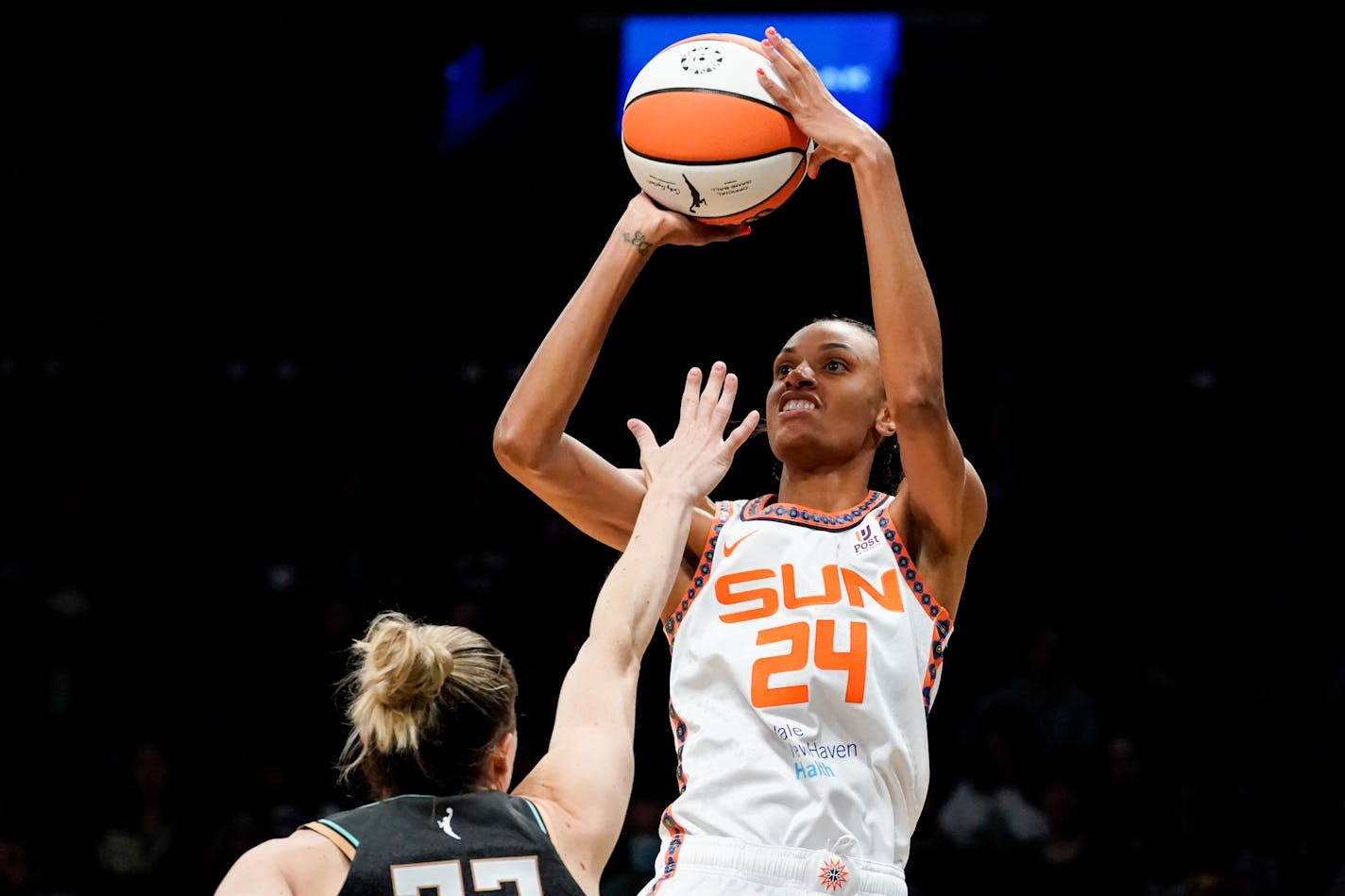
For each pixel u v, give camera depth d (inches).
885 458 268.5
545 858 174.9
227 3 770.8
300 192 793.6
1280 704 624.4
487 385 772.6
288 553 736.3
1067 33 758.5
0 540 738.2
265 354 790.5
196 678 646.5
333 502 751.1
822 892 211.6
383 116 791.1
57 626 664.4
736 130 220.7
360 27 780.6
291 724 634.2
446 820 175.3
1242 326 741.3
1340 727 610.2
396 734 178.4
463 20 783.1
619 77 789.9
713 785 217.5
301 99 786.8
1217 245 746.2
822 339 243.3
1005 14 764.6
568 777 184.1
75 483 750.5
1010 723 550.6
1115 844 524.4
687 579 236.4
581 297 228.4
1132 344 747.4
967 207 761.0
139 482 760.3
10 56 761.6
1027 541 705.0
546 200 791.7
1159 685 621.0
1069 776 542.0
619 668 193.2
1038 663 606.2
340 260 794.8
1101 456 730.2
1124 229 753.0
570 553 686.5
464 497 745.0
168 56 773.9
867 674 219.3
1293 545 697.0
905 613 225.6
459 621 646.5
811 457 241.6
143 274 790.5
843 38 775.7
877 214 220.8
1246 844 554.6
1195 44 747.4
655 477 213.2
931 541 232.7
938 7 767.1
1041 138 757.3
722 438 219.1
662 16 786.8
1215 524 708.0
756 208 226.7
